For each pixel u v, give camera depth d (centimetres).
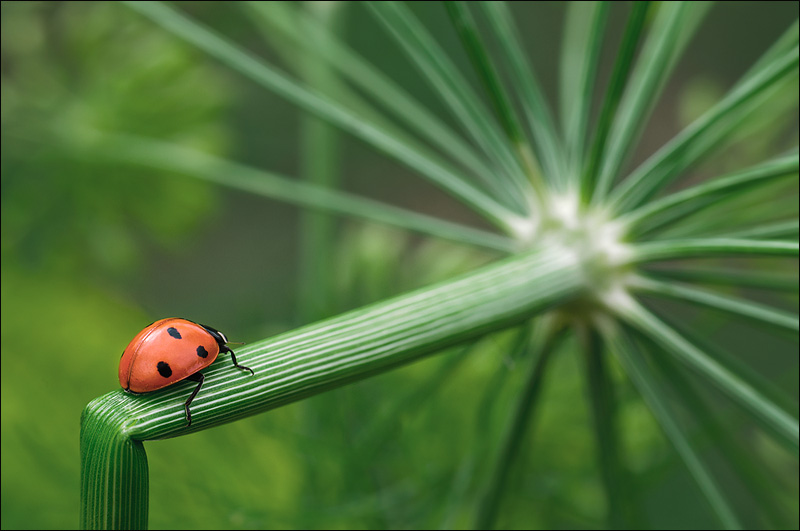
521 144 18
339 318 16
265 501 20
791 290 18
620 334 18
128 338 23
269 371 16
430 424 22
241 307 24
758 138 24
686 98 26
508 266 17
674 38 18
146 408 15
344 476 20
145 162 20
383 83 19
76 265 31
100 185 30
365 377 16
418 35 18
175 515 20
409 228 19
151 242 34
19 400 20
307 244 26
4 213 29
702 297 17
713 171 24
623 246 17
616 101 17
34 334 21
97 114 29
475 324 16
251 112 41
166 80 30
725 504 18
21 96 29
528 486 22
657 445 21
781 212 19
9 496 20
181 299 46
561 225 18
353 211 19
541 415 23
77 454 20
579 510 22
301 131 41
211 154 30
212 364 15
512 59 18
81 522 15
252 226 51
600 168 18
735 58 48
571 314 18
